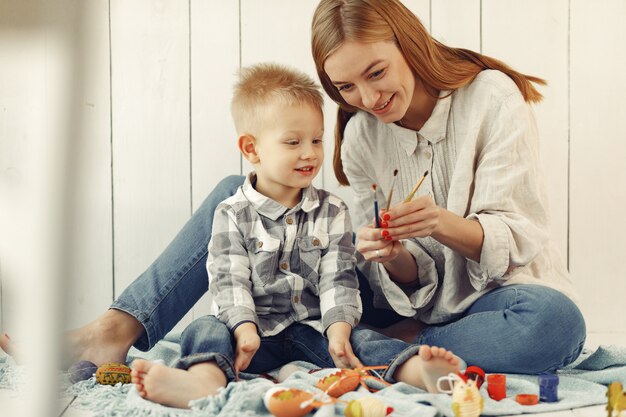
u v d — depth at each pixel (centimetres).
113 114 182
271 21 181
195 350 121
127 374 126
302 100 135
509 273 131
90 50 66
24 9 81
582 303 182
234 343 125
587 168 181
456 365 109
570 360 124
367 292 152
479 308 132
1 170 137
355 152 150
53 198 66
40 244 70
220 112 182
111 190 183
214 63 182
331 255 137
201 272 143
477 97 136
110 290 184
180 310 142
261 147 137
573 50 179
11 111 138
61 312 65
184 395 109
